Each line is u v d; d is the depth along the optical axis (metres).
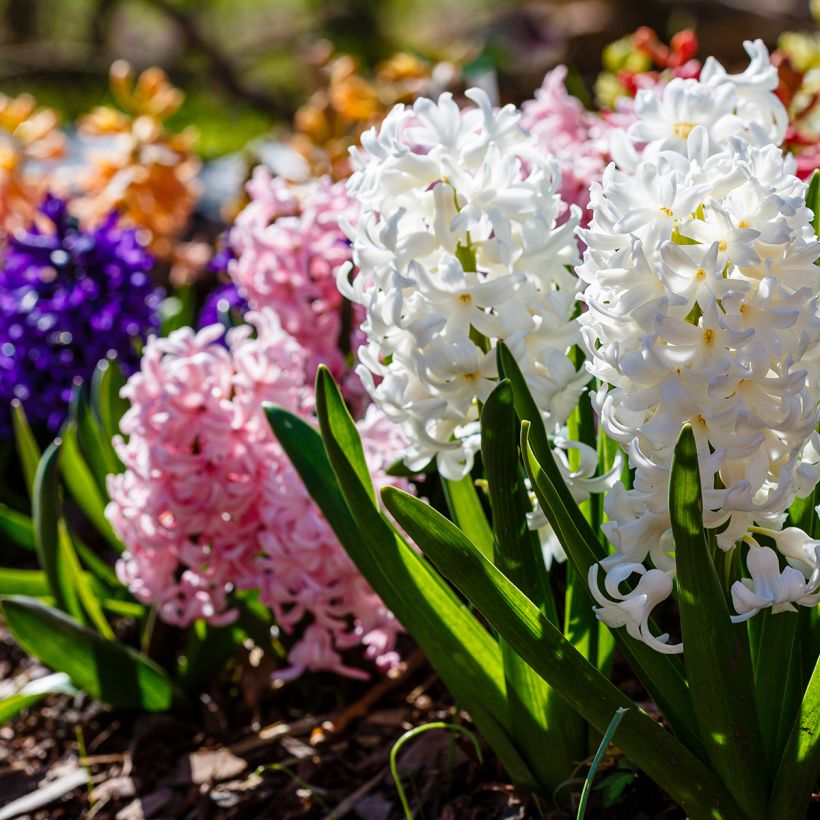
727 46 3.88
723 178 0.87
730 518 0.90
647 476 0.89
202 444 1.14
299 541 1.13
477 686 1.04
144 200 2.10
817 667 0.92
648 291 0.87
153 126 2.13
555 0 4.33
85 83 5.27
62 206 1.64
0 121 2.20
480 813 1.09
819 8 1.83
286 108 5.01
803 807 0.95
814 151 1.31
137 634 1.45
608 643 1.03
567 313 0.97
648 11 4.07
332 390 0.98
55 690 1.24
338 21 5.56
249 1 6.53
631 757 0.95
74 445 1.37
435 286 0.94
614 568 0.90
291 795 1.17
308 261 1.23
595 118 1.43
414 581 1.01
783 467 0.88
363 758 1.18
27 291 1.62
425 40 5.33
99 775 1.24
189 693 1.28
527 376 0.96
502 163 0.95
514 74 3.76
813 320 0.87
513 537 0.98
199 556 1.16
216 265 1.66
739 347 0.86
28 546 1.50
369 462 1.14
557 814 1.05
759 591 0.90
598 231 0.90
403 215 0.94
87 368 1.61
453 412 0.96
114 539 1.40
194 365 1.13
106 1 5.55
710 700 0.93
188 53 5.41
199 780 1.20
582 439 1.04
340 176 1.85
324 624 1.16
